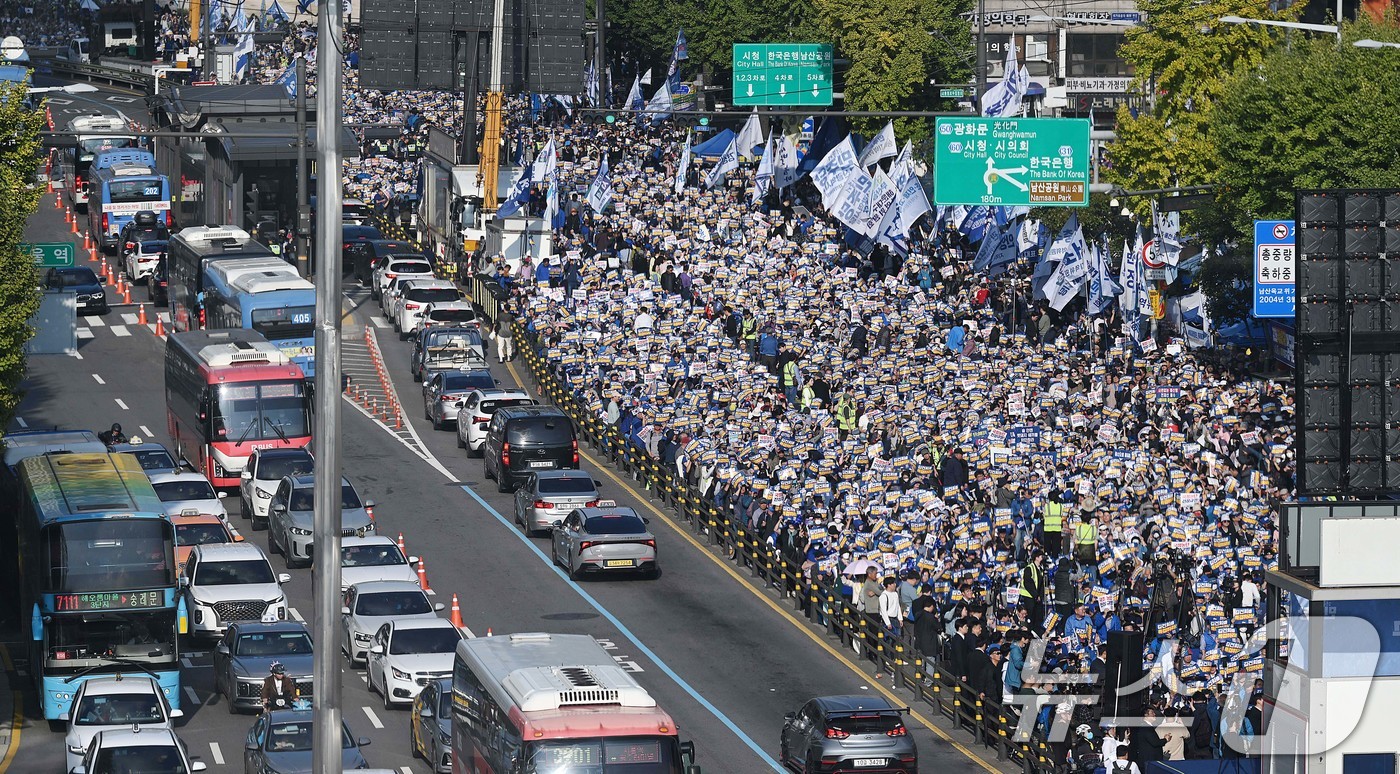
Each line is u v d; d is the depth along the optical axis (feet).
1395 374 403.54
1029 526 579.07
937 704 531.09
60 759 492.13
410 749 493.77
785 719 493.36
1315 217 401.70
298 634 543.39
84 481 542.98
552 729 380.17
